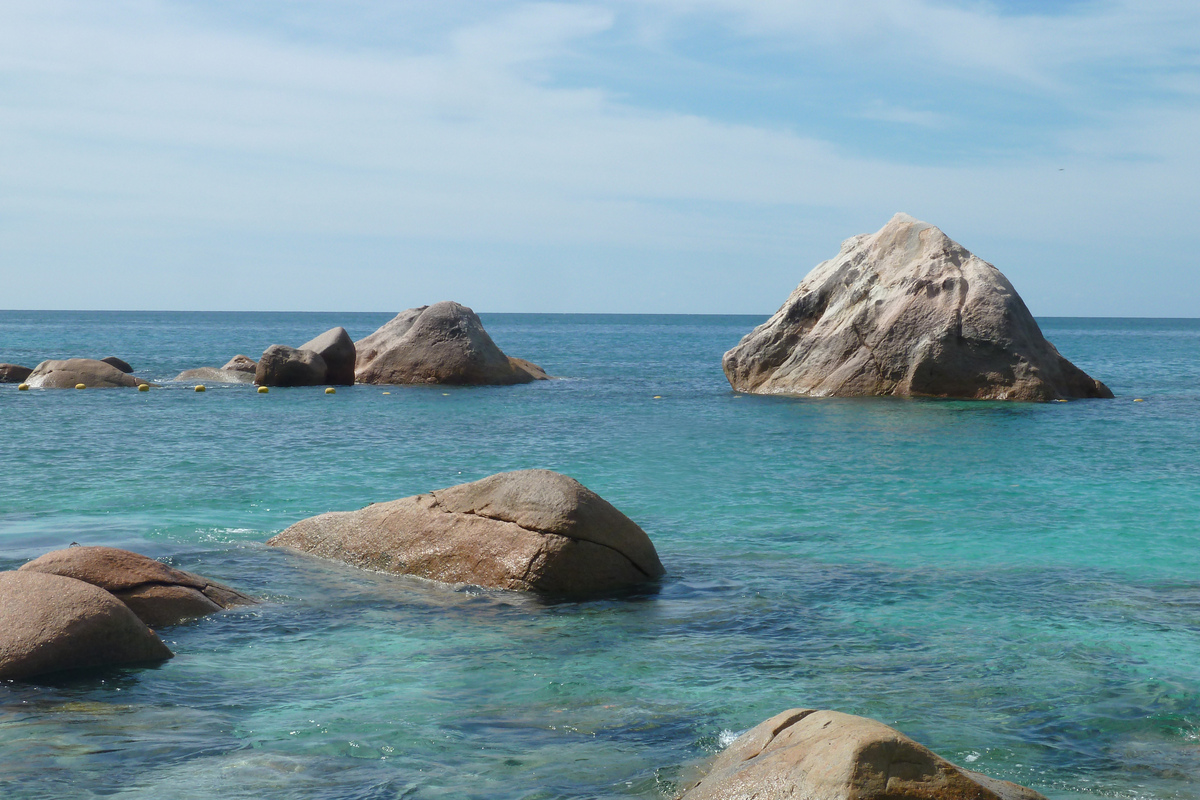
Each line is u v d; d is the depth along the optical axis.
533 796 5.45
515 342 100.56
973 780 4.79
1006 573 10.84
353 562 11.33
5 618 7.60
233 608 9.37
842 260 33.62
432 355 37.25
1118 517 13.88
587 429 23.75
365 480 16.64
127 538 12.05
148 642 7.91
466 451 20.05
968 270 31.39
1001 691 7.22
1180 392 34.47
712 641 8.47
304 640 8.46
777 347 33.81
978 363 30.39
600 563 10.39
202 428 23.28
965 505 14.76
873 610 9.41
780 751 5.14
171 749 6.04
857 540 12.54
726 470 17.89
